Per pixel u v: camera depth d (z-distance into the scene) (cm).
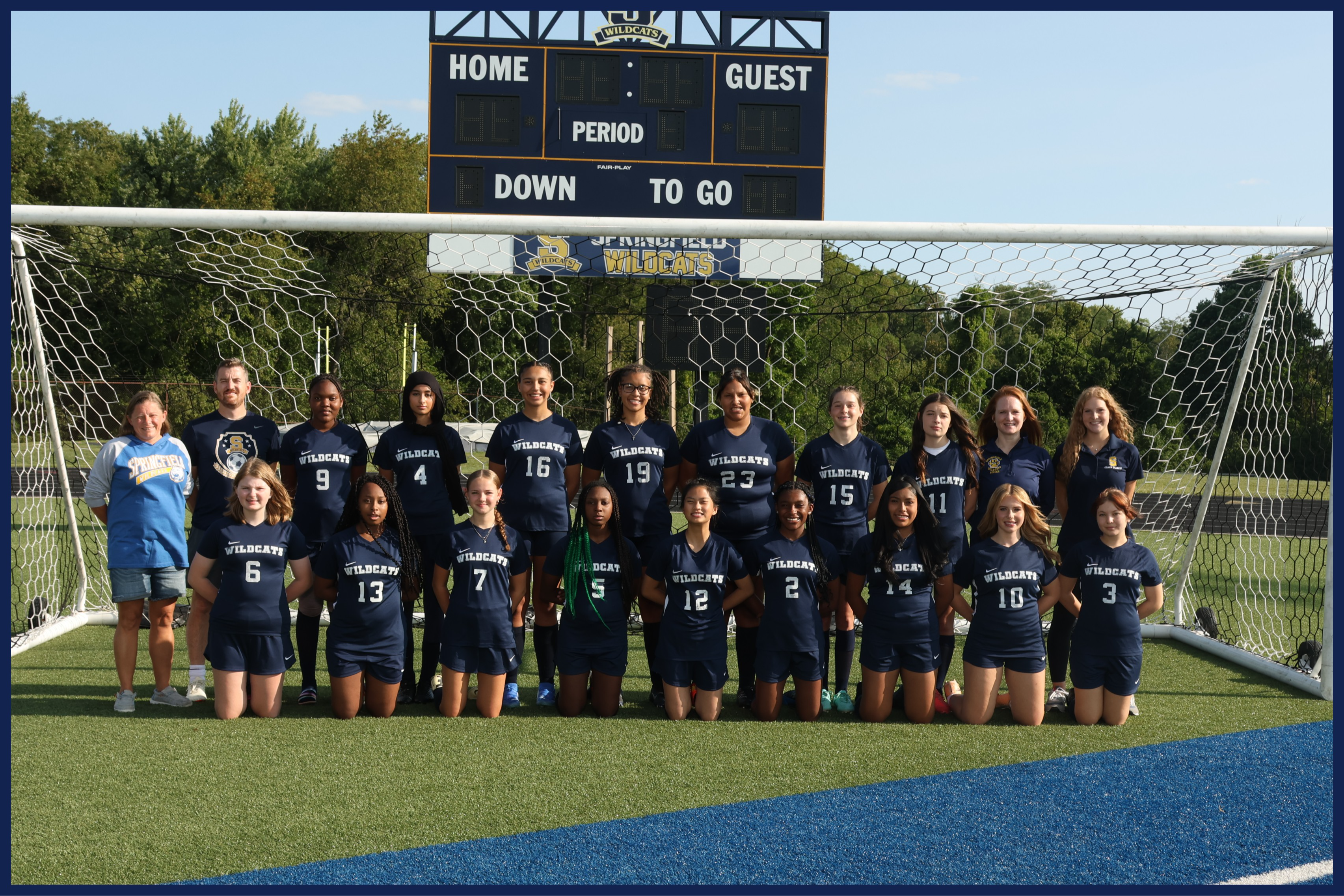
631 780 367
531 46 1086
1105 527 434
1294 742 418
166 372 1555
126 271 732
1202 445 733
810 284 977
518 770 376
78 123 3653
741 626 466
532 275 1053
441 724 435
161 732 416
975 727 438
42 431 723
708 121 1104
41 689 481
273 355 1609
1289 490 784
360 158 3316
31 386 657
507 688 464
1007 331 891
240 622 430
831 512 472
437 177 1086
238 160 3412
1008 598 435
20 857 297
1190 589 786
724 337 934
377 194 3300
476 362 1549
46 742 402
